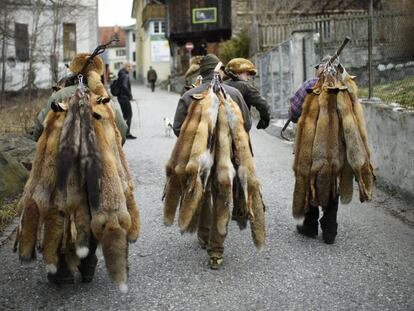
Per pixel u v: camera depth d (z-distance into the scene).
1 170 7.45
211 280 4.80
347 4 25.16
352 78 5.65
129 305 4.32
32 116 12.79
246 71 6.53
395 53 12.72
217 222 4.95
